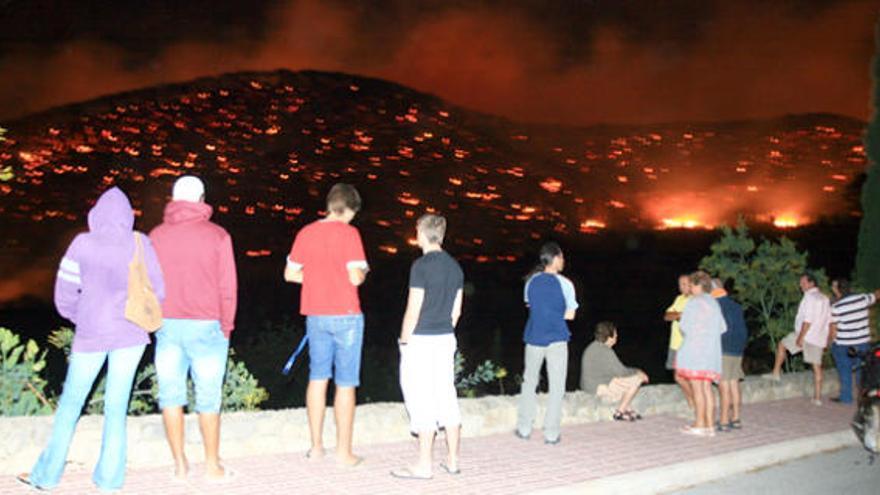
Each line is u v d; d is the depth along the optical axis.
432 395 6.59
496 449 7.69
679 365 8.77
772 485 7.23
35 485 5.70
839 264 35.38
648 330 25.05
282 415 7.23
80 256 5.52
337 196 6.60
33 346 7.13
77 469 6.21
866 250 14.49
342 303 6.57
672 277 38.56
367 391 12.38
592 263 42.34
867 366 8.63
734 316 9.20
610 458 7.46
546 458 7.38
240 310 23.34
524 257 50.97
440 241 6.86
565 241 59.50
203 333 5.90
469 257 47.44
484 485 6.38
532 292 8.14
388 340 20.98
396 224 68.75
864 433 8.50
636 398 9.74
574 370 19.25
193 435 6.68
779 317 13.38
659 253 45.94
